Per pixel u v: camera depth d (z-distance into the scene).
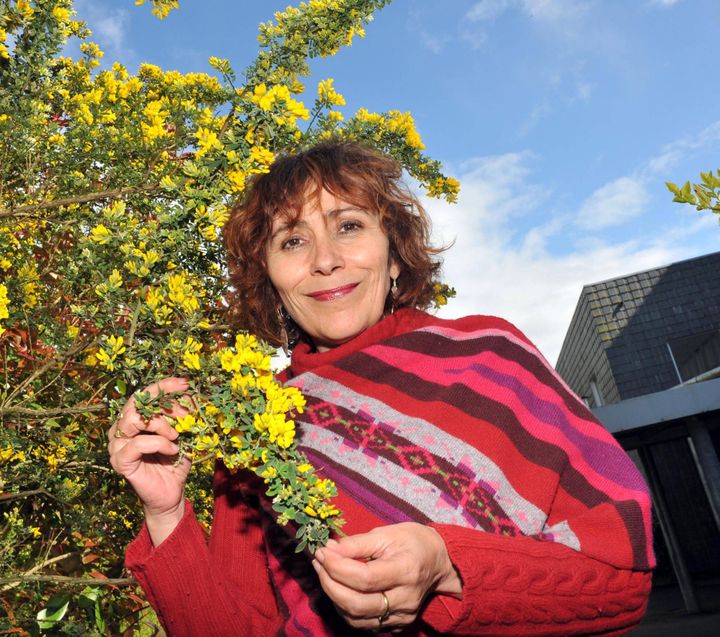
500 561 0.94
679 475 14.46
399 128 2.88
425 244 1.63
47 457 2.26
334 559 0.82
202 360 1.00
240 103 1.43
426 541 0.89
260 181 1.57
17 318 2.22
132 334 1.26
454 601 0.93
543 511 1.16
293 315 1.55
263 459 0.88
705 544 14.09
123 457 1.21
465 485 1.18
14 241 2.46
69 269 1.58
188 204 1.37
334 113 2.26
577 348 19.20
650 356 15.79
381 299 1.52
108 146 2.42
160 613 1.32
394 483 1.21
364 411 1.32
